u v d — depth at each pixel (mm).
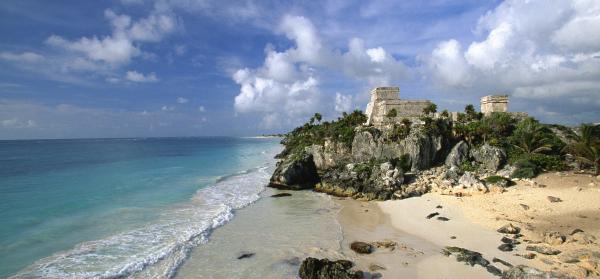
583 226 24062
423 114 64875
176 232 24953
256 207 34062
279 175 46219
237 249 21953
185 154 106062
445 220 27594
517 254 20141
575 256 18938
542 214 27188
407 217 29531
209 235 24578
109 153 107750
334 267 18047
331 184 43688
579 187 34031
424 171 47125
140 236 23984
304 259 20422
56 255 20422
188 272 18609
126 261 19625
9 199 34875
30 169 60656
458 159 49250
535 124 52406
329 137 57719
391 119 67938
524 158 43656
